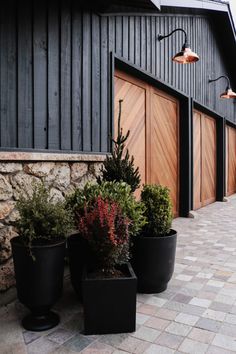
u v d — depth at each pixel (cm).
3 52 278
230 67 985
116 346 208
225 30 845
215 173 936
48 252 219
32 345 209
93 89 386
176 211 665
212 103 834
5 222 273
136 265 283
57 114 335
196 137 779
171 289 297
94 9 385
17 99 291
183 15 643
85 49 373
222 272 341
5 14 279
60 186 331
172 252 287
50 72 326
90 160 366
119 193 267
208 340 215
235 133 1154
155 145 573
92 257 249
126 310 223
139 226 266
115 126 455
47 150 317
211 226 579
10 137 285
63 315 248
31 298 220
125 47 449
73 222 248
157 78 533
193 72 702
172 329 229
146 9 465
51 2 326
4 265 274
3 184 271
